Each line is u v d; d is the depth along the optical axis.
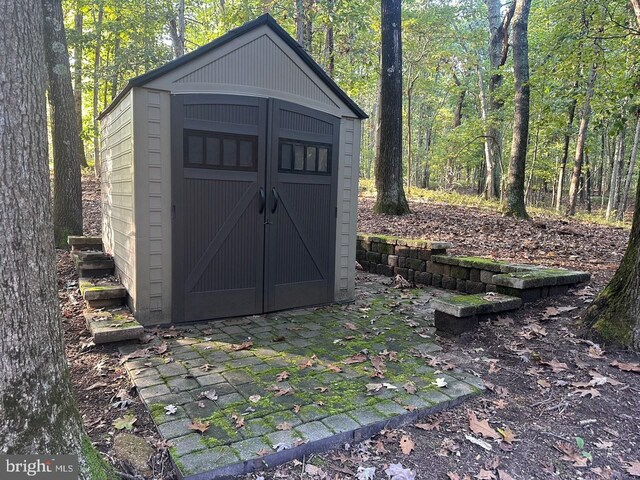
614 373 2.83
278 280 4.43
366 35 12.13
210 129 3.86
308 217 4.55
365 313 4.48
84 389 2.70
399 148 9.55
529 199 21.30
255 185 4.14
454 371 3.00
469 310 3.59
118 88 13.70
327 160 4.62
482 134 16.09
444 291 5.54
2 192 1.42
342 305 4.81
